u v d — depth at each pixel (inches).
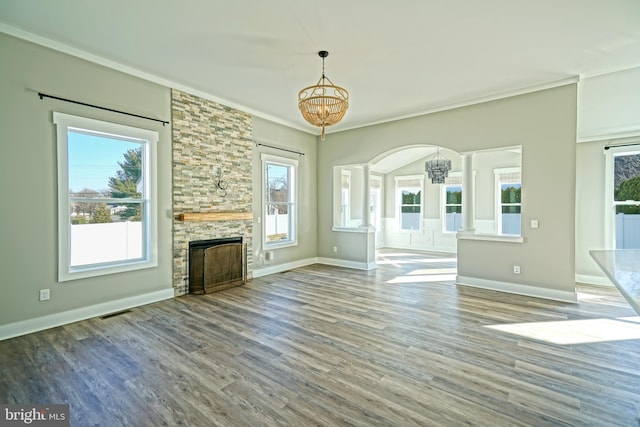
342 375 91.7
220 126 191.6
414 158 369.7
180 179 170.7
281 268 239.8
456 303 159.5
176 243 170.2
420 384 87.0
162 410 76.0
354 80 159.9
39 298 124.4
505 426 70.0
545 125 165.3
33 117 122.2
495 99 180.7
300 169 256.7
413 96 182.1
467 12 104.1
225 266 189.8
